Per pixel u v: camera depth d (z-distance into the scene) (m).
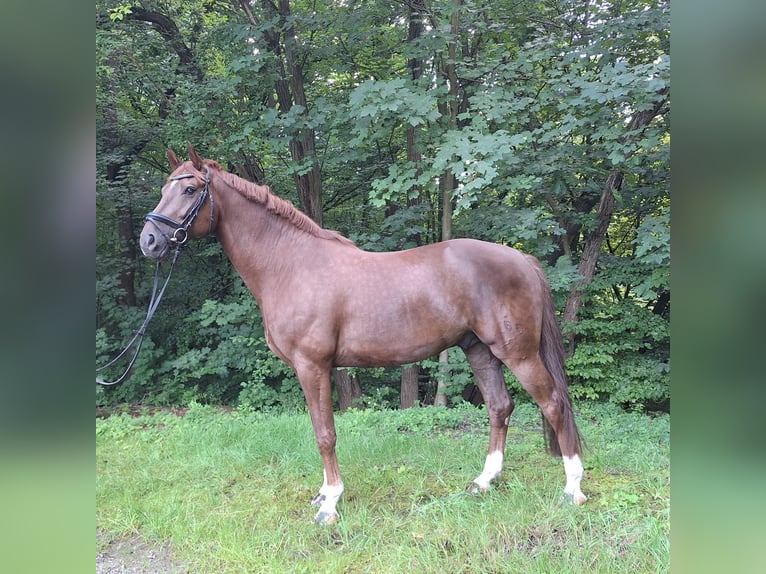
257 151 5.83
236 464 3.30
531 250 5.36
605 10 5.28
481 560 2.09
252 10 5.73
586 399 5.59
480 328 2.50
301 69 5.94
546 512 2.44
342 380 6.26
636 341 5.61
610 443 3.57
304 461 3.30
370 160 6.80
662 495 2.59
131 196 6.52
